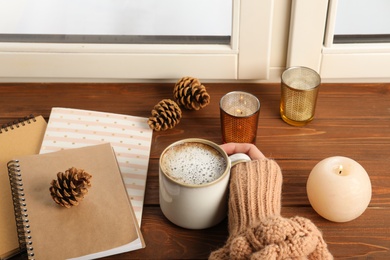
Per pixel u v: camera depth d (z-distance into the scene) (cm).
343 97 109
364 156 97
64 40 110
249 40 106
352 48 107
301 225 77
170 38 109
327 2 101
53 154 93
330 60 108
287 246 73
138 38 109
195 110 107
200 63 110
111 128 102
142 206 88
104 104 109
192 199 81
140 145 99
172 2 104
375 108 107
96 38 109
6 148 96
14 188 88
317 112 106
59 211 84
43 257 78
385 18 104
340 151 98
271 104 108
